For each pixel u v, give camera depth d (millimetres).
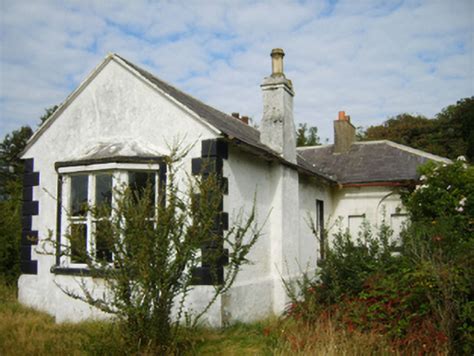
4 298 11312
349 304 8047
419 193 13625
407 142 42750
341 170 17703
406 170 16625
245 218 10117
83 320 9023
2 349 7000
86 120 10594
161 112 9820
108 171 9508
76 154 10219
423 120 43750
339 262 9250
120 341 6547
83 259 6859
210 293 8641
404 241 10320
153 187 9469
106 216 6660
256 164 10852
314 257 14281
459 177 12930
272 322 8836
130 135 10062
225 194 9305
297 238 12133
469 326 6715
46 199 10727
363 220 16047
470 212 12531
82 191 10039
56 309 9758
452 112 43812
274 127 11797
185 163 9391
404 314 7383
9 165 28953
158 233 6457
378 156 18156
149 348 6324
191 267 7004
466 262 7484
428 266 7340
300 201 13406
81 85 10586
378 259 9352
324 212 15883
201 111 10586
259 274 10625
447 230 10805
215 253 7328
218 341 7797
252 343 7684
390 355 6703
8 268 13180
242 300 9539
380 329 7309
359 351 6703
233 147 9797
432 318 7035
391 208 16219
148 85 9992
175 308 8742
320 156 19547
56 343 7270
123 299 6402
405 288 7691
